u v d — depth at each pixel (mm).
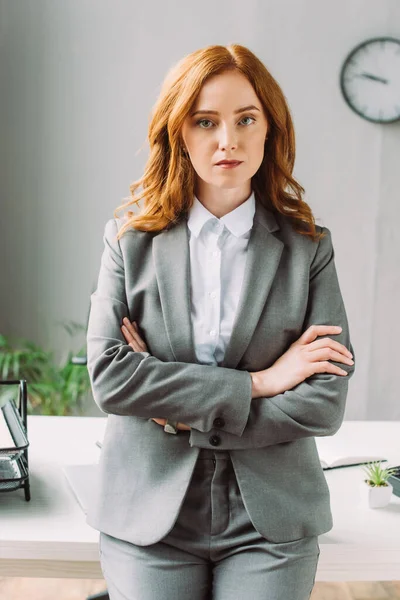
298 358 1483
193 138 1444
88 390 4207
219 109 1407
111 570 1455
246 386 1426
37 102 4199
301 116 4172
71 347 4375
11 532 1590
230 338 1477
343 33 4105
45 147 4234
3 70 4184
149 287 1524
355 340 4336
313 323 1538
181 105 1425
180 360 1494
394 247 4273
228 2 4090
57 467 1958
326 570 1591
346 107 4168
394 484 1834
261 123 1455
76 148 4230
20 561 1596
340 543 1580
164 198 1536
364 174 4219
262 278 1498
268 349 1505
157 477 1463
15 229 4301
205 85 1413
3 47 4164
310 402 1451
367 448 2152
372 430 2328
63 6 4129
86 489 1795
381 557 1592
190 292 1514
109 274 1575
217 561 1472
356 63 4109
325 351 1475
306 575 1420
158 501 1440
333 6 4086
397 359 4352
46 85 4188
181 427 1475
